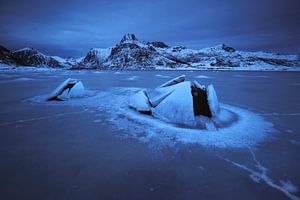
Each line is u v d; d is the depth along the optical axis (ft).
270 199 10.71
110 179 12.37
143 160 14.92
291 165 14.28
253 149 17.07
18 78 111.75
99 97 43.50
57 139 19.03
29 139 18.95
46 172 13.09
